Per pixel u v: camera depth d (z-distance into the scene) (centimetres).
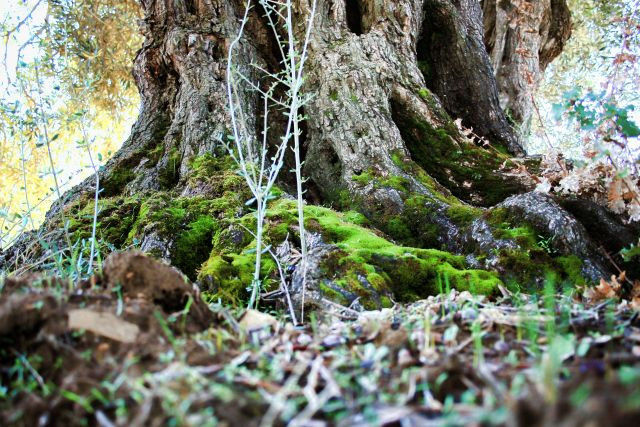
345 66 412
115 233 327
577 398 75
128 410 99
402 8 457
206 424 91
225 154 388
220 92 416
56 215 353
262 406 100
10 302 126
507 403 83
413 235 323
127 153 422
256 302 236
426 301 211
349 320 204
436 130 417
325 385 112
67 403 102
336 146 385
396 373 115
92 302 141
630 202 257
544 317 159
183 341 133
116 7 657
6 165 532
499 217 288
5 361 120
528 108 650
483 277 255
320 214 314
